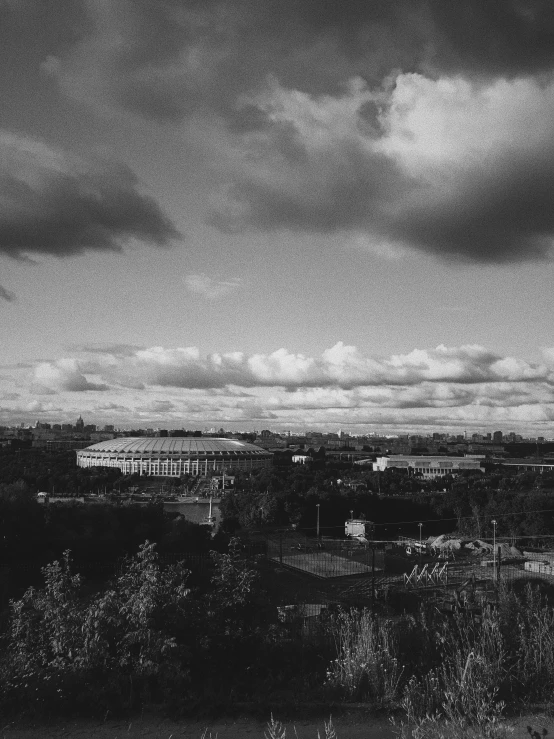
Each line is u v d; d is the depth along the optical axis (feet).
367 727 50.96
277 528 506.48
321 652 69.26
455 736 44.98
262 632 68.95
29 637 65.87
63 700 56.70
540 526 449.48
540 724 49.78
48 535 262.06
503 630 67.87
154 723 53.21
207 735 50.47
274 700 56.75
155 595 65.77
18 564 229.25
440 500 568.41
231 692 58.44
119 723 53.26
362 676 58.80
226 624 67.51
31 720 54.19
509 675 57.67
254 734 50.60
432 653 65.62
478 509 504.43
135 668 60.34
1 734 51.49
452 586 243.19
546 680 57.57
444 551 384.68
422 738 45.24
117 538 272.51
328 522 527.81
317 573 289.12
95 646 61.00
